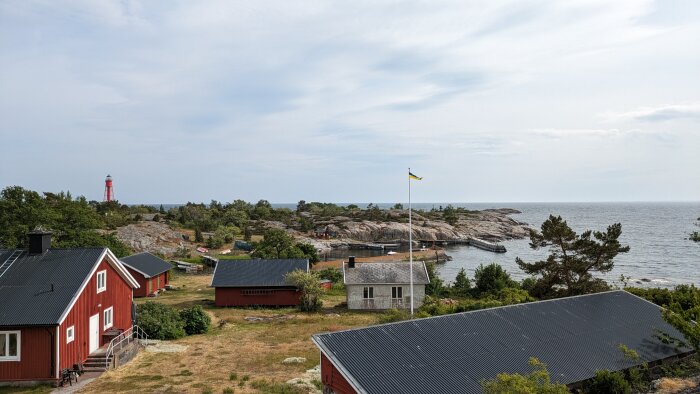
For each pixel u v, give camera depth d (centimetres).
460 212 19625
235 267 5169
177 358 2884
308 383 2397
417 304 4744
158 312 3638
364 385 1598
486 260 9738
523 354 1966
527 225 17488
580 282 4128
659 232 14950
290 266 5188
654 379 2059
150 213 13488
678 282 6919
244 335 3553
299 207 19050
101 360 2627
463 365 1817
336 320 4131
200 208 14312
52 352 2330
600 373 1902
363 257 10156
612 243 4066
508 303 3662
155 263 5781
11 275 2556
